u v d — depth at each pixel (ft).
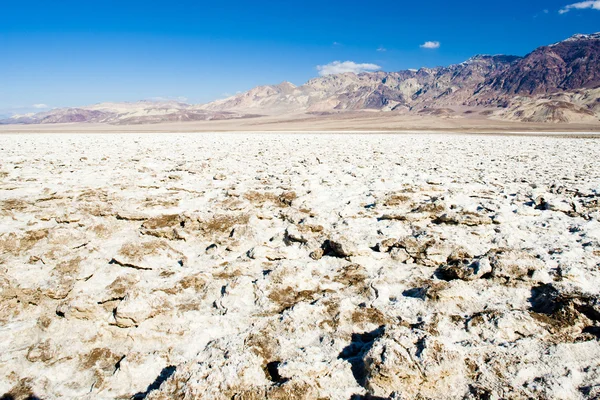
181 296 20.86
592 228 28.78
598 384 13.64
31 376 16.14
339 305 18.90
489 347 15.72
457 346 15.20
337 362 15.12
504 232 28.04
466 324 17.29
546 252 24.29
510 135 186.50
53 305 20.35
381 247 25.70
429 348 14.42
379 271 23.61
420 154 84.58
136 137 171.01
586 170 59.57
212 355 15.69
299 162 66.64
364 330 17.48
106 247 26.86
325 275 23.06
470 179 49.93
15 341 18.04
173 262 25.45
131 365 15.88
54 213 31.86
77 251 25.46
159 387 14.19
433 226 29.86
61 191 39.93
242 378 14.14
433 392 13.51
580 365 14.67
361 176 50.85
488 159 75.46
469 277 21.34
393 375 13.60
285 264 23.20
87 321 18.72
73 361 16.88
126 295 18.89
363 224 30.55
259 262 24.89
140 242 25.76
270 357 15.76
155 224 30.78
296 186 43.21
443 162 69.62
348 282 22.30
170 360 16.39
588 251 24.36
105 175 51.19
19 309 20.11
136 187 42.50
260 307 19.80
